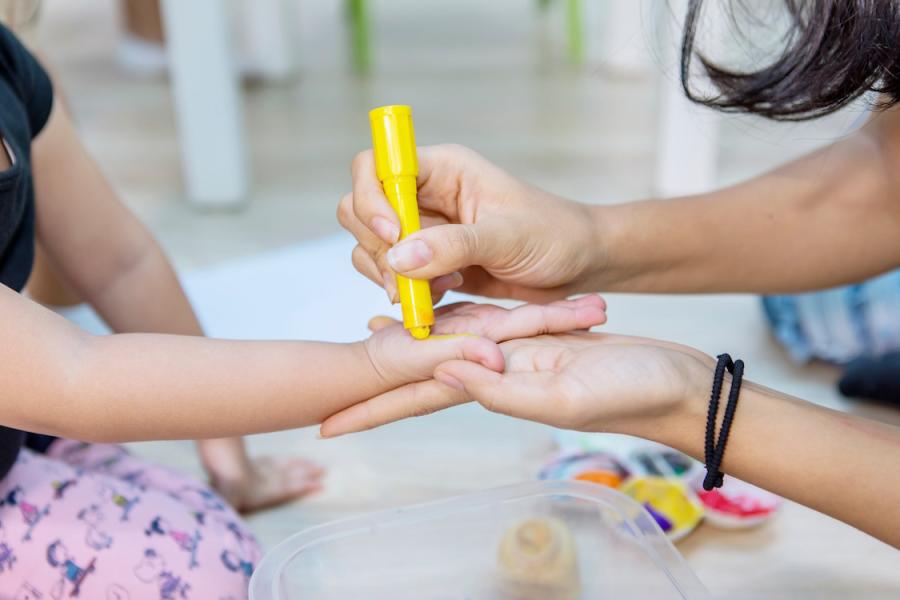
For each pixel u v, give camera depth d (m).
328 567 0.86
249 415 0.82
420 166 0.85
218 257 1.44
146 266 0.99
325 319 1.26
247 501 1.03
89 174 0.97
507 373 0.79
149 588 0.86
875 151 0.92
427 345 0.80
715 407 0.78
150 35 2.48
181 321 1.00
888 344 1.15
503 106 2.21
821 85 0.75
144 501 0.90
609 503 0.88
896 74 0.74
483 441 1.11
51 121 0.94
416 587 0.86
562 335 0.85
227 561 0.88
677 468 1.04
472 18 3.22
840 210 0.92
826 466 0.79
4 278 0.87
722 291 0.95
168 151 1.92
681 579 0.84
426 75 2.50
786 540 1.00
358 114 2.15
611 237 0.90
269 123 2.11
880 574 0.96
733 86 0.77
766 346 1.23
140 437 0.82
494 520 0.88
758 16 0.80
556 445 1.10
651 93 2.29
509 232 0.83
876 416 1.11
